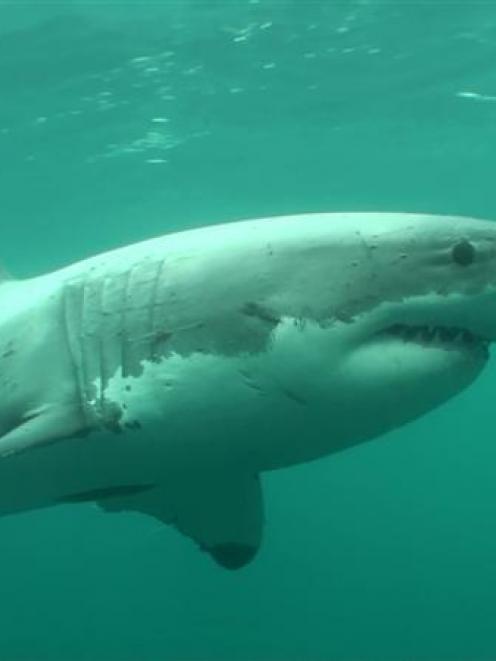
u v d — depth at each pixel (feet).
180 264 12.65
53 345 13.21
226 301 12.16
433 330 12.05
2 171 73.26
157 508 16.47
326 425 12.21
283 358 11.89
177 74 56.29
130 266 13.04
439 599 174.29
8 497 13.99
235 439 12.44
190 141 68.74
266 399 12.05
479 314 11.88
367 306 11.83
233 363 12.07
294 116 65.00
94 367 12.81
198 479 13.92
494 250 11.98
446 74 58.85
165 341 12.37
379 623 157.48
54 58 52.80
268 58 54.80
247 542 16.56
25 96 58.23
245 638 141.18
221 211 91.97
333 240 12.14
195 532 16.66
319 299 11.89
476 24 51.60
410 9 49.26
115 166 73.56
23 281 15.08
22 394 13.24
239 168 76.59
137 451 12.78
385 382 11.77
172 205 87.35
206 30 50.52
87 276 13.43
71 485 13.58
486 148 74.79
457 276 11.85
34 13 47.16
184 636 141.28
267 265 12.20
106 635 152.97
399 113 65.72
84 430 12.64
